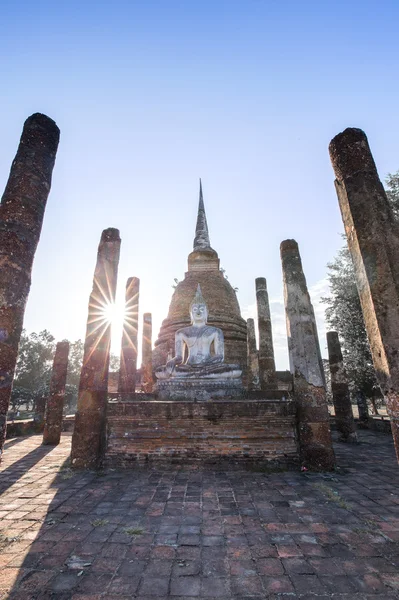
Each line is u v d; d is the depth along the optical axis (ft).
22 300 16.57
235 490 22.43
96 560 13.46
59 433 43.09
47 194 19.39
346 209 16.87
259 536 15.51
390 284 14.43
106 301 33.06
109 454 29.27
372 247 15.23
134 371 49.55
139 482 24.50
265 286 60.85
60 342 45.75
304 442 28.04
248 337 66.69
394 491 22.20
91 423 29.22
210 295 67.72
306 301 31.68
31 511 18.79
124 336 50.90
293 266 32.99
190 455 28.68
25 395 128.98
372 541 14.94
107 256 34.68
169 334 65.72
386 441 45.75
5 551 14.20
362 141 17.15
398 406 13.33
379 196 16.05
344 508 19.04
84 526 16.74
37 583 11.86
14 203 17.63
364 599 10.93
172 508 19.13
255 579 12.08
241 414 29.09
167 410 29.55
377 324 14.40
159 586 11.69
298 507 19.21
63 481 24.93
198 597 11.11
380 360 14.34
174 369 37.09
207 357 38.42
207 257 75.15
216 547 14.48
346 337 66.18
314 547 14.42
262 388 55.31
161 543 14.87
